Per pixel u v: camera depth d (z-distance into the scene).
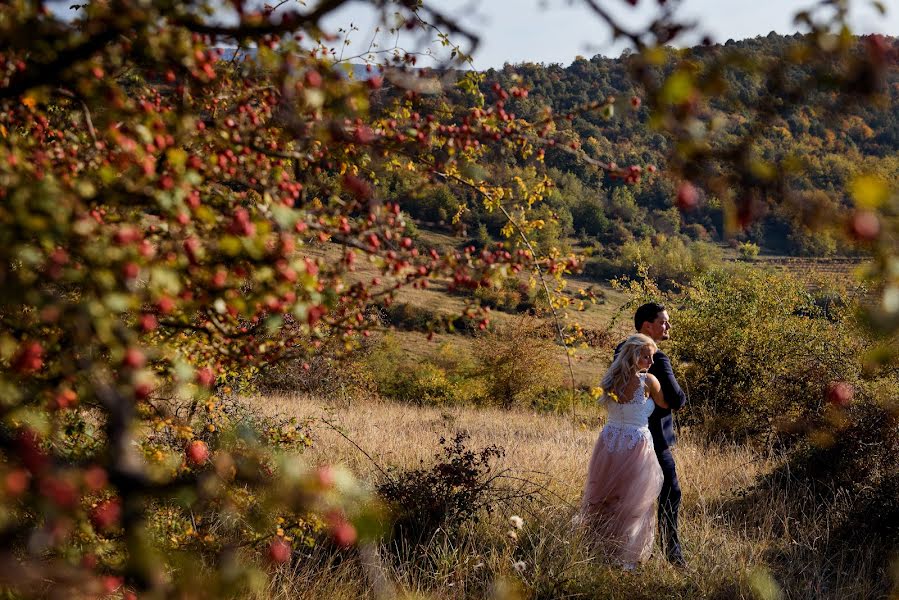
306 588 3.53
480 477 5.59
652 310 4.99
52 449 2.21
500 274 2.77
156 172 2.07
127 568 1.35
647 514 4.59
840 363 10.05
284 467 1.35
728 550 4.48
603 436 4.71
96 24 1.82
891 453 5.67
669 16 1.34
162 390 2.51
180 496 1.40
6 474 1.44
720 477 6.49
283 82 2.16
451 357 37.66
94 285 1.69
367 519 1.28
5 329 1.83
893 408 5.55
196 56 2.09
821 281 11.57
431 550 4.24
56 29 1.83
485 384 29.88
